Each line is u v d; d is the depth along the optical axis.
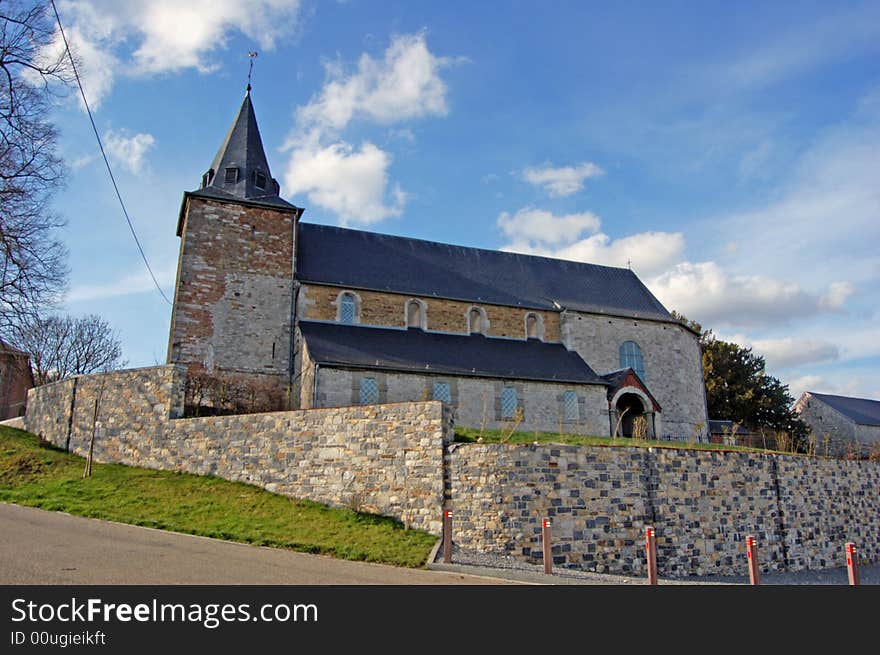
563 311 34.88
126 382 22.09
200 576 10.67
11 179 22.52
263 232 30.94
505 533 16.11
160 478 19.53
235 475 19.38
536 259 39.50
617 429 30.45
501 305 33.97
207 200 30.28
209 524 15.55
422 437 17.27
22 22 21.73
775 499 20.61
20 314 23.33
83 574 10.15
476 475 16.59
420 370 27.52
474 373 28.55
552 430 29.45
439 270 35.34
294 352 29.73
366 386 26.70
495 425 28.52
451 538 14.84
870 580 19.48
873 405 65.38
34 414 25.39
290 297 30.53
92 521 15.06
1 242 22.28
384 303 31.75
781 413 50.81
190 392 25.45
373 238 36.06
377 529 16.17
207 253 29.67
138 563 11.13
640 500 18.03
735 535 19.34
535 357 32.28
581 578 14.37
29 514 15.37
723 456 19.89
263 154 33.50
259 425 19.45
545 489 16.89
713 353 51.50
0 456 20.91
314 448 18.48
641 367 35.56
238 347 29.02
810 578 19.09
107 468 20.66
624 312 36.41
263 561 12.41
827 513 22.03
